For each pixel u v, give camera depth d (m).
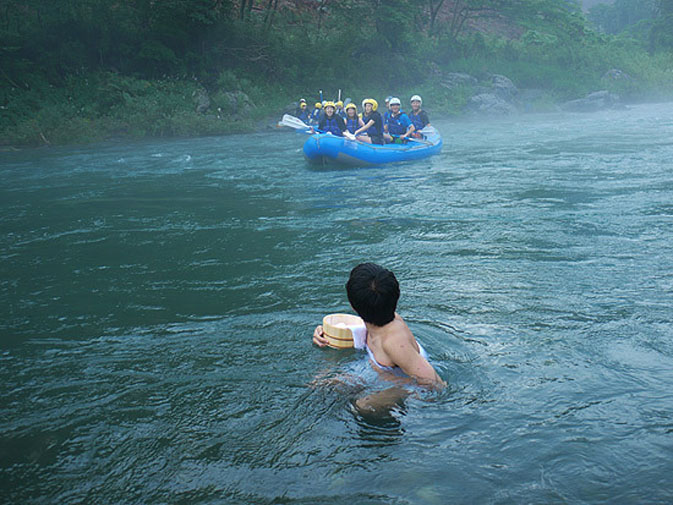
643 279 4.00
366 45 28.75
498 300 3.65
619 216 6.00
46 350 3.10
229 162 11.87
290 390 2.51
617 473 1.86
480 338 3.04
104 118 18.17
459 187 8.12
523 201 6.98
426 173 9.54
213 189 8.64
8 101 17.83
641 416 2.21
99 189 8.89
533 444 2.03
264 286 4.11
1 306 3.87
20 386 2.67
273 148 14.50
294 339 3.09
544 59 34.84
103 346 3.12
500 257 4.68
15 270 4.75
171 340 3.17
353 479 1.87
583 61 35.88
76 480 1.94
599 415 2.22
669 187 7.52
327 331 2.93
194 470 1.97
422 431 2.14
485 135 16.55
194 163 11.84
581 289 3.82
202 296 3.94
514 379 2.54
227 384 2.59
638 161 10.07
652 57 43.06
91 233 6.01
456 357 2.80
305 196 7.84
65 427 2.29
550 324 3.22
